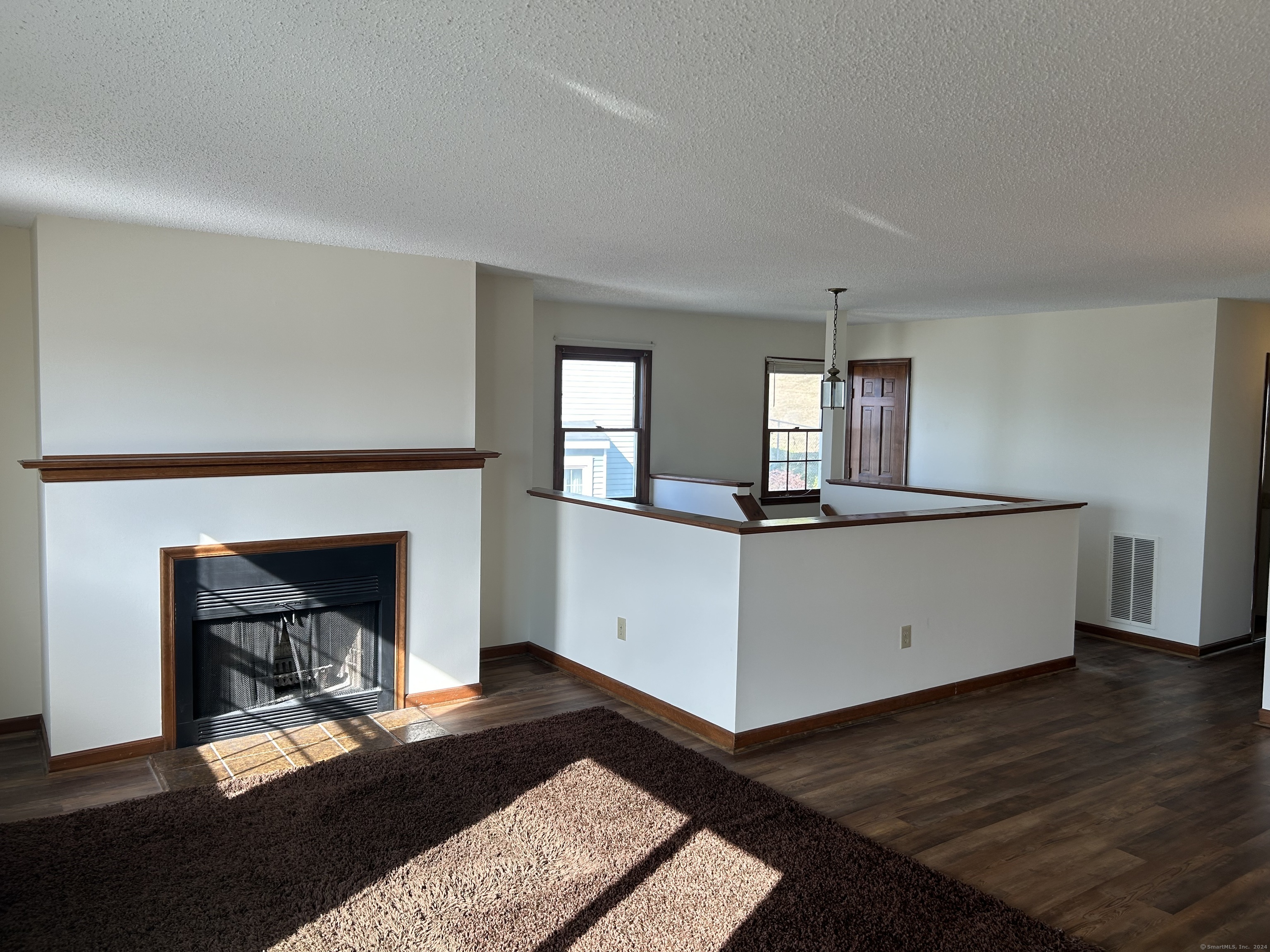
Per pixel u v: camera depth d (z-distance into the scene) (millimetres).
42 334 3469
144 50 1812
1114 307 6000
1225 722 4379
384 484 4230
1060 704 4648
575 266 4621
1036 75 1875
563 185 2881
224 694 3924
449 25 1672
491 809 3219
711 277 4922
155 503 3660
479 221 3479
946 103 2059
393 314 4277
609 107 2121
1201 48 1721
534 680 4871
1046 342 6441
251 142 2443
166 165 2691
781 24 1642
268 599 3949
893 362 7559
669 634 4242
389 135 2363
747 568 3840
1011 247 3824
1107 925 2580
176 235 3713
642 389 6980
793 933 2467
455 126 2279
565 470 6719
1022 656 5055
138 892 2646
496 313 5125
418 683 4402
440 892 2662
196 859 2846
